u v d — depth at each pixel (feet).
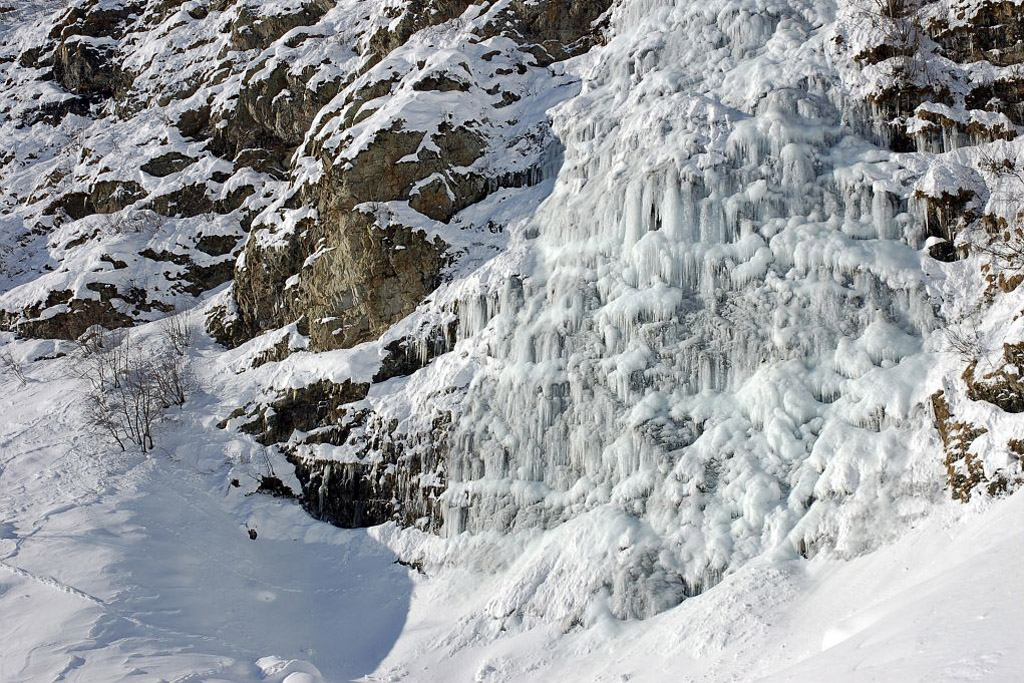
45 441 100.68
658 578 64.75
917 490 58.80
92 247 135.95
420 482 82.64
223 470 92.32
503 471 78.69
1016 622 34.99
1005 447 55.47
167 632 71.41
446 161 98.99
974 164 73.15
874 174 74.79
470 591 74.38
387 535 83.10
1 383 121.49
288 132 133.59
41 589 75.20
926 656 34.63
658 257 77.56
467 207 98.68
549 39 111.34
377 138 97.81
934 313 67.77
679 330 75.00
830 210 75.25
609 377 75.72
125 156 148.46
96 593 74.28
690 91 88.48
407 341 90.79
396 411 86.79
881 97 79.36
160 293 127.85
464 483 80.18
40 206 154.61
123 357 112.37
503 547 75.56
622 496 70.69
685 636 58.08
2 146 180.04
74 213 151.84
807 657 48.26
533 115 103.40
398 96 102.68
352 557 83.41
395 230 94.89
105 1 191.11
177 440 95.76
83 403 106.42
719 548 63.72
